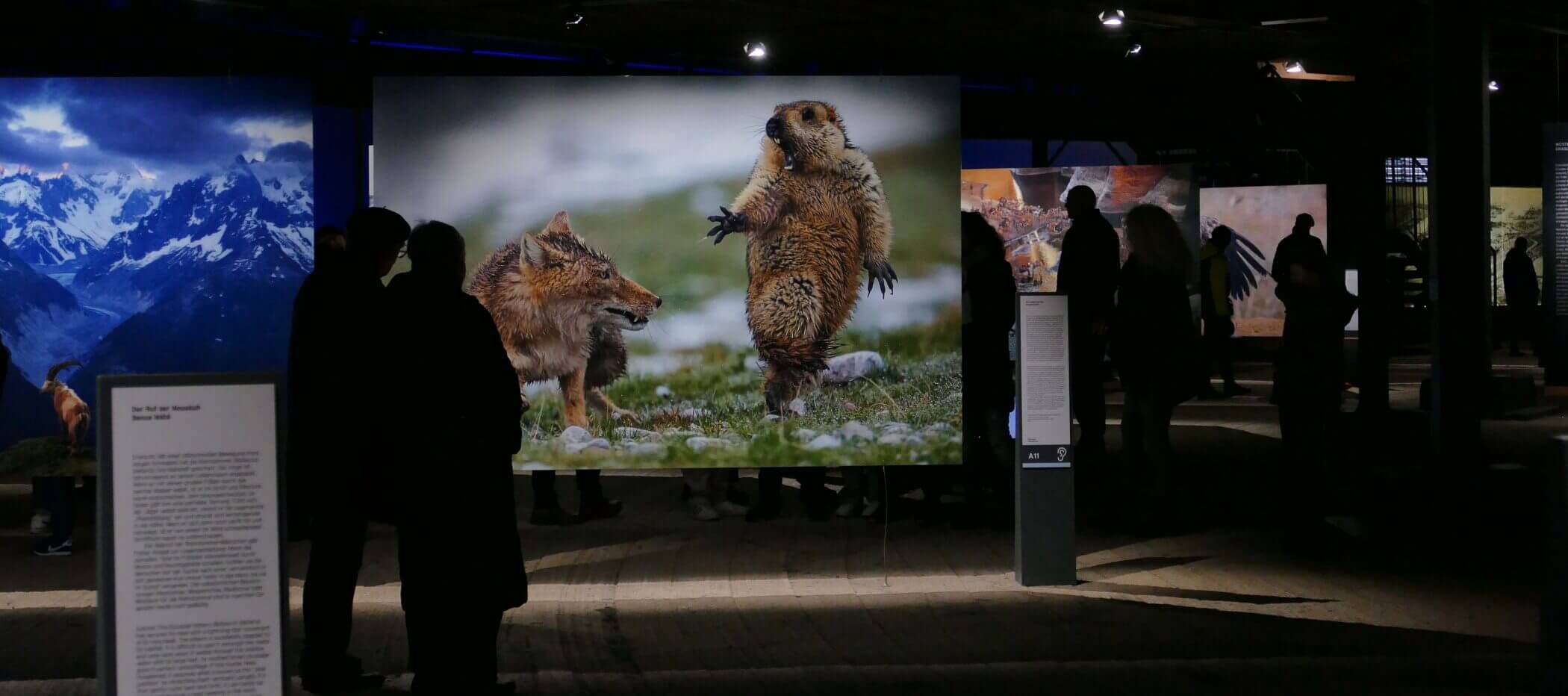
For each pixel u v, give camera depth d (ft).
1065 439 27.68
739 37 53.67
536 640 23.54
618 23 50.01
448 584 18.97
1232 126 65.05
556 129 29.27
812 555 31.17
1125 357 33.53
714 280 29.55
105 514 13.79
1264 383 76.02
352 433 19.47
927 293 29.71
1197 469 44.50
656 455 29.66
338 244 29.63
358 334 19.58
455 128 29.14
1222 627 23.79
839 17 49.70
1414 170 92.99
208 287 30.76
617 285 29.43
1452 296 37.45
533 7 46.09
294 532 32.96
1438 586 27.43
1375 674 20.10
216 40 45.83
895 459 29.81
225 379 14.06
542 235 29.32
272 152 30.89
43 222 30.30
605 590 27.73
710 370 29.63
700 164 29.43
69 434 30.37
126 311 30.55
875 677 20.15
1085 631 23.62
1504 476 32.30
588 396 29.53
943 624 24.39
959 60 60.70
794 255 29.55
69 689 19.42
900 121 29.60
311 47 47.62
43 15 43.21
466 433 18.93
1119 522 35.29
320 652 19.79
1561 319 54.49
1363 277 53.52
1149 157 70.85
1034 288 58.39
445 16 47.57
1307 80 60.95
